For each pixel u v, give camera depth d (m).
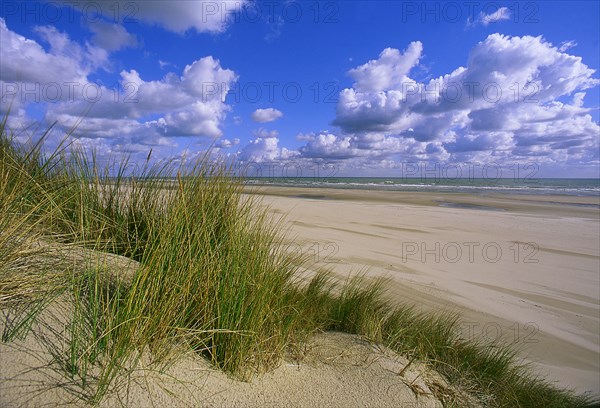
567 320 5.88
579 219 15.68
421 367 2.82
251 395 1.89
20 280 1.90
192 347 2.01
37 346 1.60
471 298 6.28
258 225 2.96
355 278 5.06
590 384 4.30
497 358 3.79
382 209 16.95
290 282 3.35
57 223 2.68
